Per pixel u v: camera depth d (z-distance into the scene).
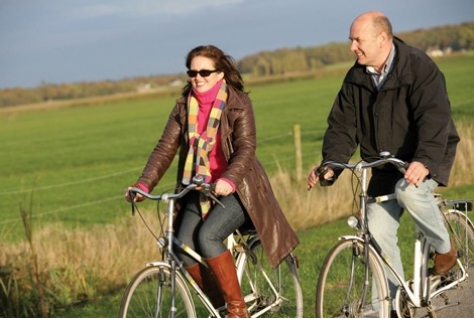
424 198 14.55
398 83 14.57
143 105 184.75
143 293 13.57
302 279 22.81
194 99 14.28
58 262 28.31
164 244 13.74
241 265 14.74
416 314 16.05
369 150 15.27
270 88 182.25
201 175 13.92
